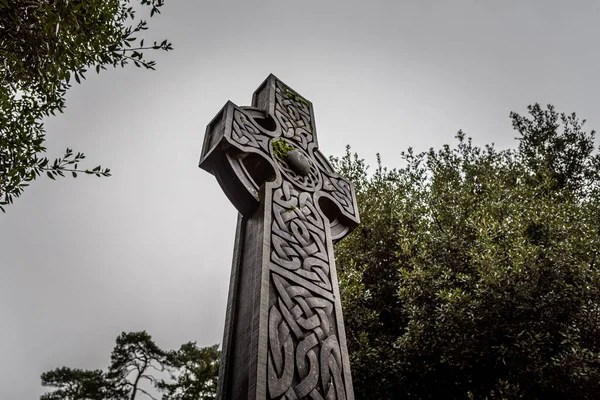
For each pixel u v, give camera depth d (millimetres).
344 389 2529
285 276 2803
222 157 3279
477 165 8359
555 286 5141
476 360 5137
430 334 5391
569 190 7820
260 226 2998
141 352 19672
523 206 6320
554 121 9305
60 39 3068
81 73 3191
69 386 19000
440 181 7871
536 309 5039
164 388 18875
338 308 2959
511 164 8312
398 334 6312
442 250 6207
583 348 4922
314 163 3945
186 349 19672
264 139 3613
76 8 3004
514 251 5379
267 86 4297
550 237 5816
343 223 3863
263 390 2174
